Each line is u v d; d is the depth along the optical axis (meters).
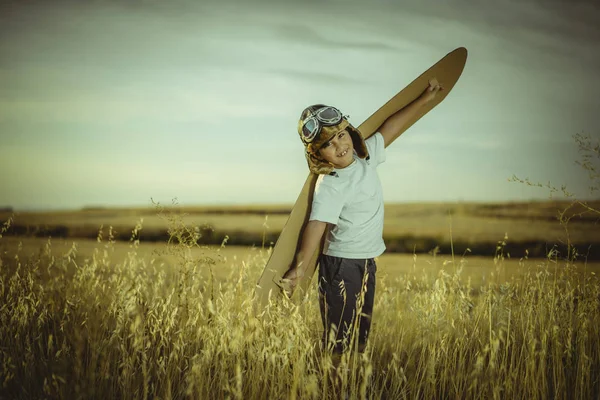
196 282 2.56
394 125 2.76
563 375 2.28
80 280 2.76
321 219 2.28
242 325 2.18
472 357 2.54
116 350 2.37
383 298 3.30
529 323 2.57
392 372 2.46
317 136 2.26
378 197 2.40
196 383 2.01
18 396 2.18
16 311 2.55
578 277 2.80
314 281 2.88
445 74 3.03
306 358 2.29
